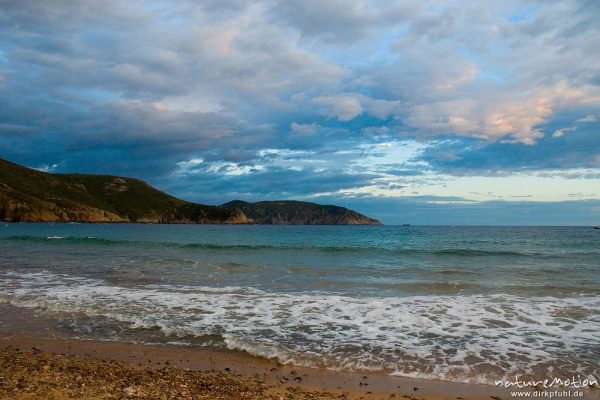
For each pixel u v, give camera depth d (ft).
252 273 74.69
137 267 81.46
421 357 31.35
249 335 36.76
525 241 197.67
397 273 76.13
